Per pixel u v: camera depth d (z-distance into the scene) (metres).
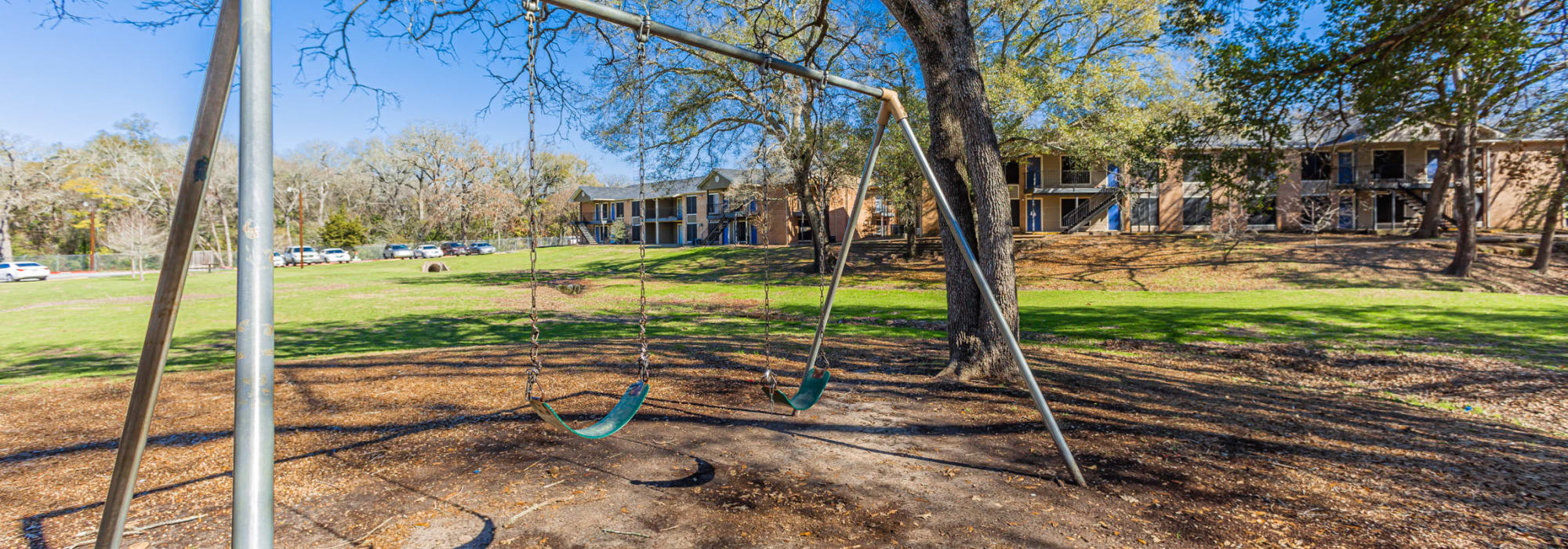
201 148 2.19
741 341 11.05
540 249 56.88
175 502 3.76
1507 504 3.89
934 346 10.42
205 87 2.16
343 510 3.66
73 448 4.84
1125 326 13.65
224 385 7.14
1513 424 6.09
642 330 4.17
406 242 66.38
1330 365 9.20
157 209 50.69
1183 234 32.22
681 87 22.28
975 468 4.44
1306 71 8.40
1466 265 21.52
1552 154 13.58
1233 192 9.98
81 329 16.12
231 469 4.32
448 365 8.19
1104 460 4.62
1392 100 8.23
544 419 3.44
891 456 4.68
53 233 52.00
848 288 24.94
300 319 17.50
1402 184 32.53
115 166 50.53
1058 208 37.91
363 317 18.00
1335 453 4.92
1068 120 22.48
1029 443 5.00
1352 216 33.84
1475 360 9.30
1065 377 7.59
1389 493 4.08
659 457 4.61
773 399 5.03
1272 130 9.12
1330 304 17.20
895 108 4.84
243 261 1.81
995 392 6.60
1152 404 6.42
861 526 3.51
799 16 16.42
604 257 44.00
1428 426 5.93
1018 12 22.06
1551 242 21.83
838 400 6.35
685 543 3.30
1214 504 3.86
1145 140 11.72
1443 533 3.47
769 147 21.70
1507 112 8.87
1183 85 22.72
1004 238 6.99
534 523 3.51
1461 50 7.32
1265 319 14.37
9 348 12.68
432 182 64.19
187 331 14.87
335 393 6.56
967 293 7.18
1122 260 27.06
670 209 60.53
